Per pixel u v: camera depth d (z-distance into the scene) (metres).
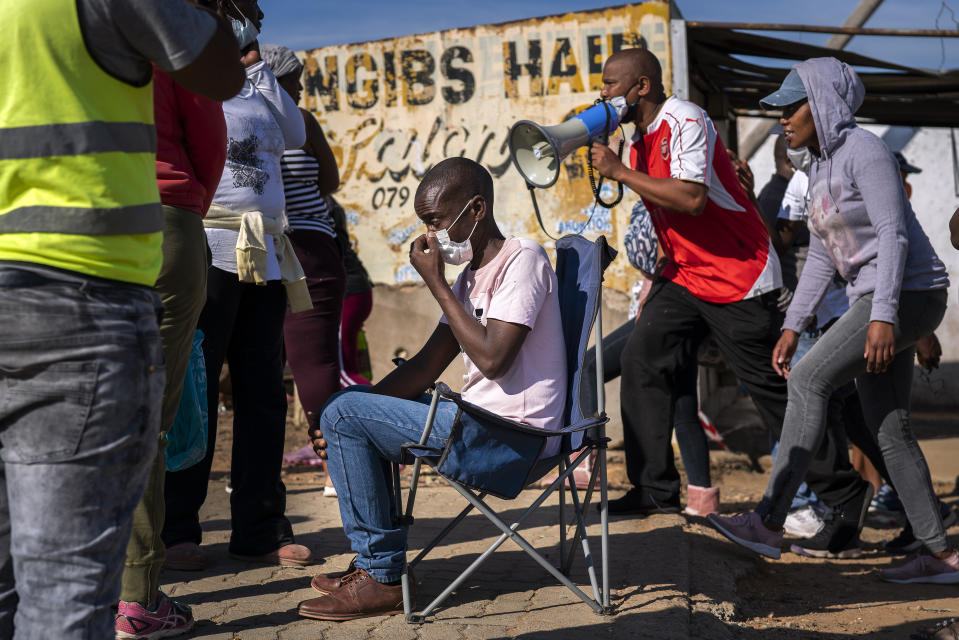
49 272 1.71
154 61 1.85
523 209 7.52
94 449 1.74
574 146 3.96
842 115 3.79
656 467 4.57
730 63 9.03
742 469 6.95
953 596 3.82
